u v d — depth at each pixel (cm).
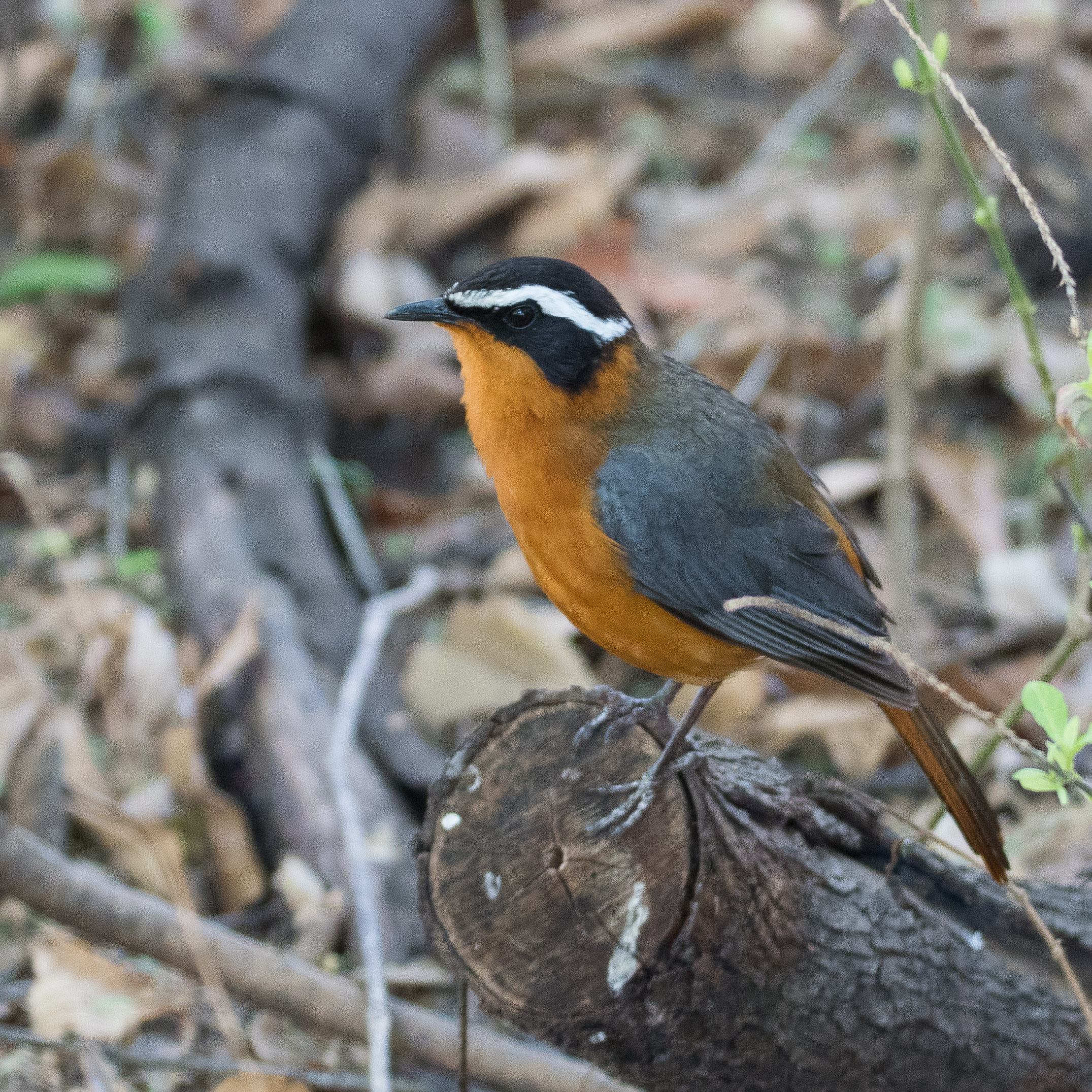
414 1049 809
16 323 1526
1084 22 1897
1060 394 600
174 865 969
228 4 1792
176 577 1216
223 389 1366
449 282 1644
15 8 1856
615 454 703
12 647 1066
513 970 643
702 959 629
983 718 583
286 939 953
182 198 1579
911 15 741
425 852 646
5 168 1730
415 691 1114
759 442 730
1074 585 1220
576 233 1647
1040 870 923
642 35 2005
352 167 1719
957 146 752
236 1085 820
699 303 1538
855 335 1506
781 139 1825
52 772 1012
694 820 620
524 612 1127
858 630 699
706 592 697
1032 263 1552
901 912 681
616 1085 779
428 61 1980
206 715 1090
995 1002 691
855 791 693
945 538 1327
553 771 635
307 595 1184
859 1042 670
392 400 1471
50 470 1423
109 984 891
